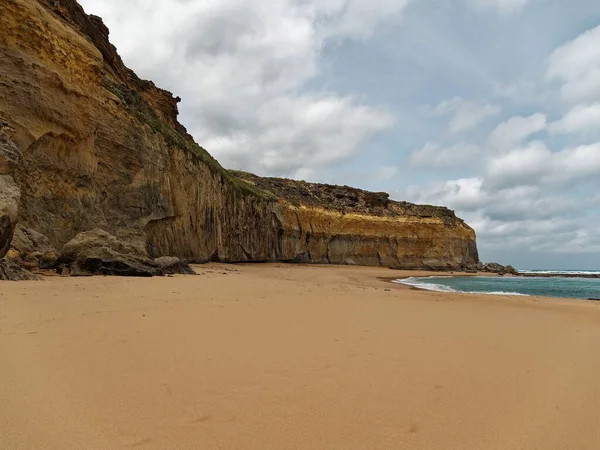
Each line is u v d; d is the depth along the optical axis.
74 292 10.21
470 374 4.54
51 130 18.94
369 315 8.87
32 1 19.08
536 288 32.41
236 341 5.64
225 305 9.38
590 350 6.16
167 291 11.99
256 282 18.67
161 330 6.10
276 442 2.72
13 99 17.30
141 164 26.22
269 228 53.22
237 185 46.19
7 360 4.11
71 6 26.20
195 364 4.43
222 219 40.34
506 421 3.22
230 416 3.12
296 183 78.56
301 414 3.22
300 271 38.81
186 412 3.14
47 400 3.17
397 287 24.73
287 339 5.93
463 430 3.03
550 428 3.11
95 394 3.38
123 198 24.50
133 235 24.42
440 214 80.50
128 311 7.71
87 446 2.50
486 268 73.25
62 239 19.00
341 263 65.31
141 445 2.57
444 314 9.83
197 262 33.62
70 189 20.16
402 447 2.71
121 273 17.14
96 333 5.63
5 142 15.42
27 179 17.75
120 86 29.45
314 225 63.00
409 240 70.88
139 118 27.30
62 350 4.65
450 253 73.81
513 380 4.36
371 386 3.99
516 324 8.76
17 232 16.28
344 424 3.06
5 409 2.94
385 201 80.12
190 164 33.56
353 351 5.39
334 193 78.81
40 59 18.80
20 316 6.55
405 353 5.41
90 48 22.78
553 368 4.93
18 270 12.64
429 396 3.76
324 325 7.27
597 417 3.35
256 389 3.75
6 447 2.39
